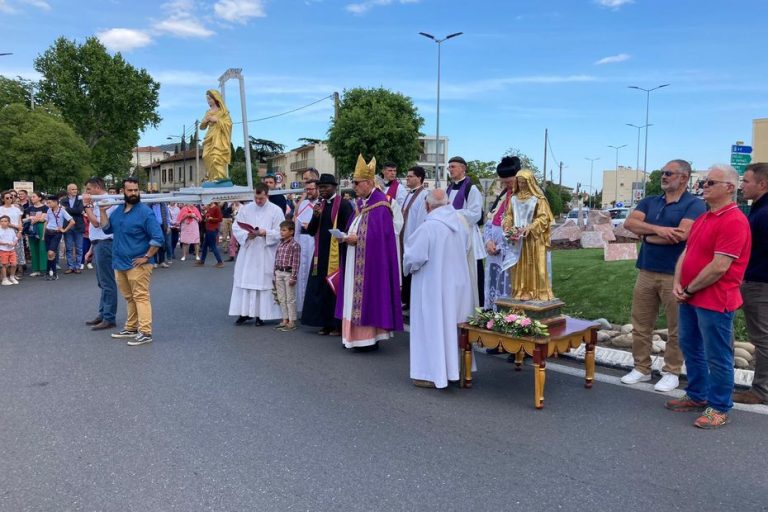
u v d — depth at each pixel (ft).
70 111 161.79
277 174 39.52
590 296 28.73
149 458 13.15
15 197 43.21
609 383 18.84
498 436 14.51
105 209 24.70
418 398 17.40
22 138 127.54
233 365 20.61
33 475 12.33
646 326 18.69
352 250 22.68
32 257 43.04
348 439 14.26
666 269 17.81
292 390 17.99
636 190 151.94
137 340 23.44
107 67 163.63
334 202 24.90
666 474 12.49
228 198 41.47
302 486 11.89
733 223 14.58
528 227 17.44
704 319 15.10
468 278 18.67
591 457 13.30
